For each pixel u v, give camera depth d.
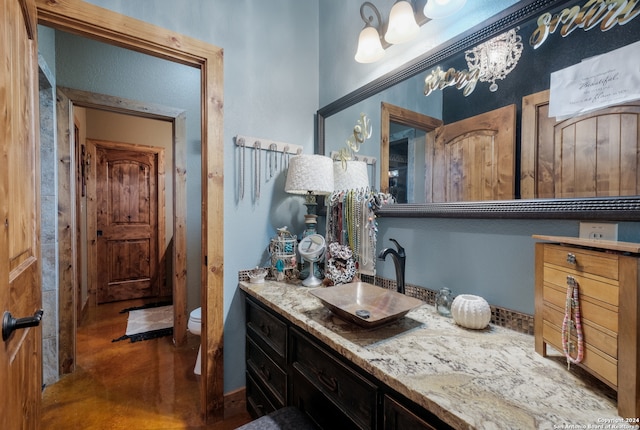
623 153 0.77
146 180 3.82
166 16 1.46
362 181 1.62
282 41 1.85
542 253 0.80
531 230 0.97
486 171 1.08
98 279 3.57
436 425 0.63
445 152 1.21
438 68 1.24
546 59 0.92
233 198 1.67
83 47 2.22
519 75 0.99
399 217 1.39
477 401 0.61
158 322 3.01
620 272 0.58
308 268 1.71
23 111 0.91
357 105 1.66
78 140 2.86
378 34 1.52
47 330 1.92
